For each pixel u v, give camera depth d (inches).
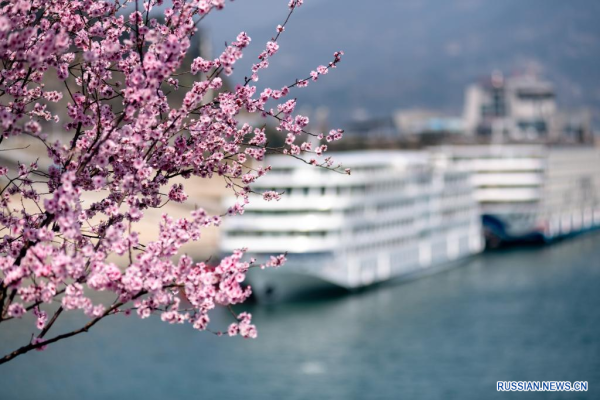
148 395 2507.4
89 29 490.9
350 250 4286.4
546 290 4613.7
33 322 3120.1
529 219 7150.6
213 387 2618.1
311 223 4050.2
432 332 3457.2
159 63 402.0
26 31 382.0
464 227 5964.6
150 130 437.4
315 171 4072.3
